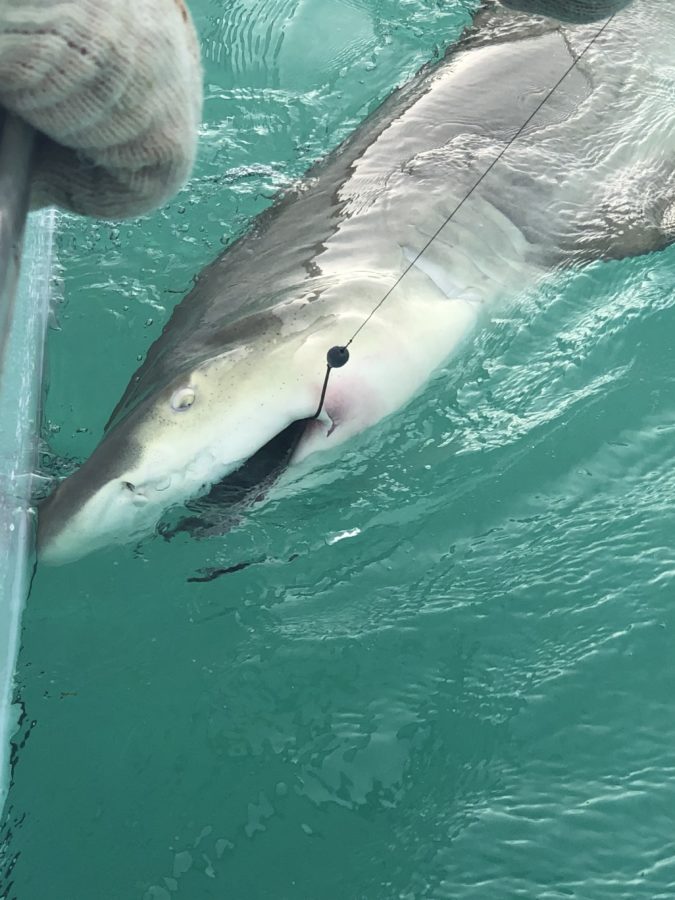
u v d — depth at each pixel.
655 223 2.73
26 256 2.37
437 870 1.66
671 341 2.52
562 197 2.70
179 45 0.91
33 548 1.99
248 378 2.06
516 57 3.01
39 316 2.42
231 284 2.44
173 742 1.87
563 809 1.71
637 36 3.09
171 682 1.95
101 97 0.86
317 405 2.06
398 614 2.03
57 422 2.41
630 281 2.63
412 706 1.88
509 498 2.21
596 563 2.08
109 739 1.87
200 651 2.00
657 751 1.78
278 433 2.13
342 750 1.83
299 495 2.14
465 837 1.69
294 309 2.19
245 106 3.61
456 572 2.09
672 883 1.61
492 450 2.29
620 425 2.34
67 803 1.78
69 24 0.81
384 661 1.96
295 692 1.92
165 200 1.04
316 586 2.09
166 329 2.49
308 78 3.74
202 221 3.03
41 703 1.90
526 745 1.81
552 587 2.05
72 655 1.99
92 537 1.99
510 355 2.47
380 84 3.69
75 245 2.92
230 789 1.79
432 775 1.79
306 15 4.00
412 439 2.25
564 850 1.66
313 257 2.41
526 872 1.64
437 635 1.99
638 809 1.71
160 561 2.09
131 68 0.86
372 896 1.64
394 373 2.18
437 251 2.44
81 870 1.70
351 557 2.12
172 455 2.00
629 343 2.51
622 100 2.94
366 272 2.33
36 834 1.74
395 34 3.89
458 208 2.52
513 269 2.55
